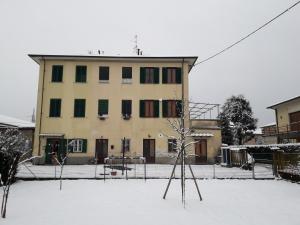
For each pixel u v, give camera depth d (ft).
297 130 93.71
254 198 33.76
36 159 82.48
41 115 85.20
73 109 86.02
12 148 44.70
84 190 38.70
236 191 38.86
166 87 87.45
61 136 83.76
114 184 44.52
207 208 28.02
